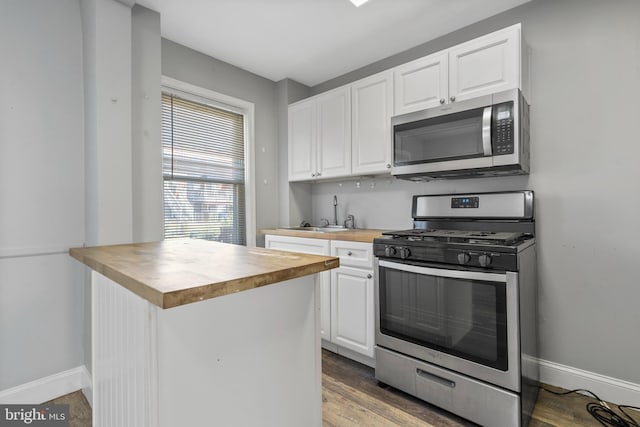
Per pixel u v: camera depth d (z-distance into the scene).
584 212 1.84
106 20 1.81
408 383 1.82
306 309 1.08
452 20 2.23
